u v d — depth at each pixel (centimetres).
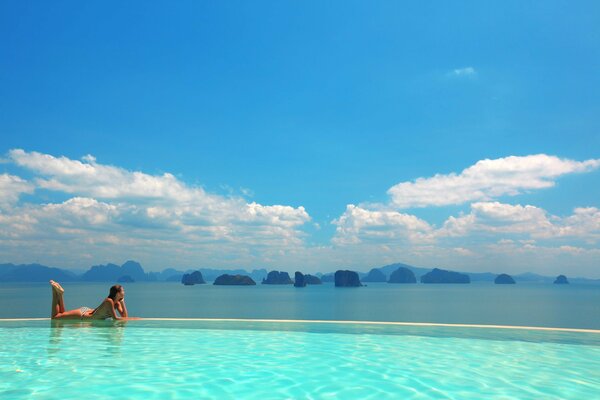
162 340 788
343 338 813
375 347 725
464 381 495
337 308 5375
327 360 616
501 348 716
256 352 678
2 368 554
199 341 781
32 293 10056
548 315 4256
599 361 612
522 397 429
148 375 519
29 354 649
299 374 529
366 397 431
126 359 616
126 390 452
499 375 524
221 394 441
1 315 3353
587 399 421
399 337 821
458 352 680
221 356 642
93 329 914
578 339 798
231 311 4538
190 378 506
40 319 1037
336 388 466
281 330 898
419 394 442
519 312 4734
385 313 4406
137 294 10838
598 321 3531
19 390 449
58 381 488
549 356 646
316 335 848
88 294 8950
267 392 449
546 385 476
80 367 560
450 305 6272
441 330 886
